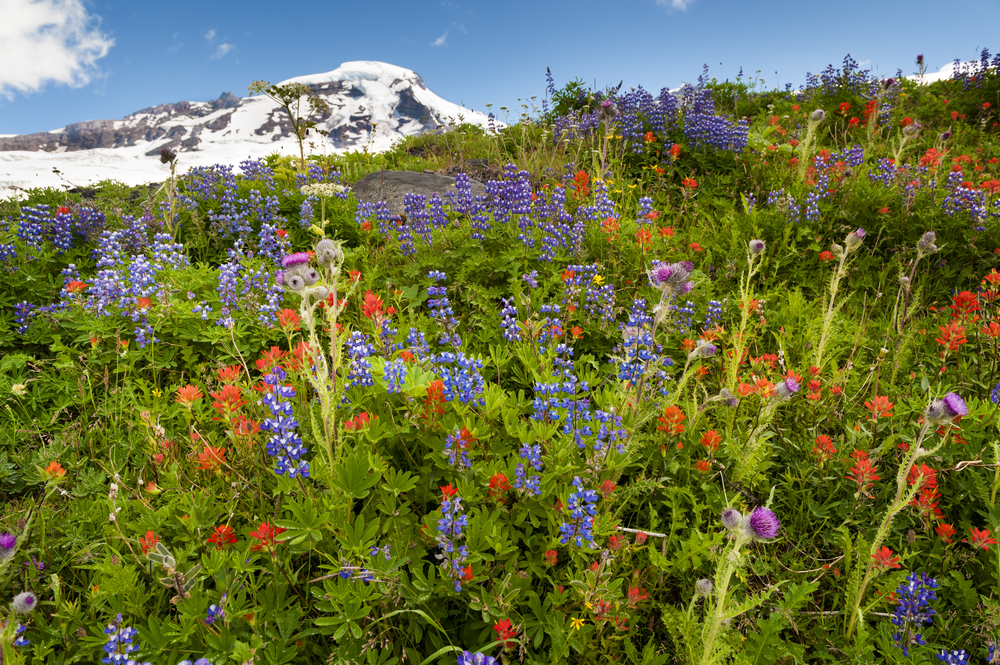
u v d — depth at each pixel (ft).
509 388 12.42
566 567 7.61
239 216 19.39
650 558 7.86
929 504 8.47
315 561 8.02
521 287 14.96
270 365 9.74
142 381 11.03
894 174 21.89
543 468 8.55
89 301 12.96
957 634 7.77
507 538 7.70
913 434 10.44
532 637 7.06
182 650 6.42
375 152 38.14
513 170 18.31
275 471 7.59
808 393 10.81
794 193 21.12
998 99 35.47
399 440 9.04
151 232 20.07
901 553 8.82
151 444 9.35
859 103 36.68
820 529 9.46
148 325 12.64
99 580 7.36
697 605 7.79
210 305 14.20
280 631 6.65
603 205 18.04
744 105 43.47
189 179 23.94
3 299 14.21
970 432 10.14
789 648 7.14
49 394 11.67
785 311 15.44
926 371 13.42
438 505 8.61
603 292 13.87
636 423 8.93
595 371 12.83
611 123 25.05
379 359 10.03
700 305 15.24
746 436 10.32
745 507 9.15
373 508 8.16
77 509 8.69
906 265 18.10
